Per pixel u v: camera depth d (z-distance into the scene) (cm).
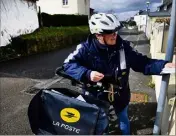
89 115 203
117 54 224
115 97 239
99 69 229
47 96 214
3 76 695
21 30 1277
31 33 1348
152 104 412
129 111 384
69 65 223
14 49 1044
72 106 206
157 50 432
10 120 390
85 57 227
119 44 224
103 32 209
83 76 214
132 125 340
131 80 602
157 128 263
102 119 201
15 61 956
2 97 504
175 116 220
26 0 1342
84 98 221
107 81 228
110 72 228
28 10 1373
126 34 2667
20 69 798
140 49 1188
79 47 230
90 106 202
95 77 208
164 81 248
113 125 333
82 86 240
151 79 602
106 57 224
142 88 528
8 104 462
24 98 496
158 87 395
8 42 1098
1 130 356
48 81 634
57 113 212
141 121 350
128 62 233
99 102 219
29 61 960
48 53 1215
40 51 1255
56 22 1975
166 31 419
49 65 870
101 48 220
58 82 621
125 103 250
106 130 201
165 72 218
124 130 276
